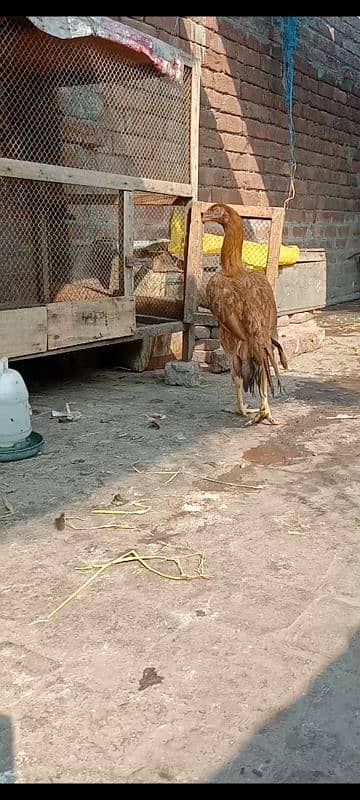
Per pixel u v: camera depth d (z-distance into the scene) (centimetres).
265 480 350
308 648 208
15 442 380
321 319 1030
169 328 613
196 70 598
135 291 652
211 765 163
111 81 532
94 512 308
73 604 232
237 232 459
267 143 984
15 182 475
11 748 168
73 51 478
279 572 254
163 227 648
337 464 376
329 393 550
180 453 393
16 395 376
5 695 188
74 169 484
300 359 700
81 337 521
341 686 191
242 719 178
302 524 296
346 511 311
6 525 294
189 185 609
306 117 1092
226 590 241
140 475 357
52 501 321
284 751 167
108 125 559
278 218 623
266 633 215
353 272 1340
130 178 537
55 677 195
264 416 455
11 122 509
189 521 299
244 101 915
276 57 972
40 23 395
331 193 1212
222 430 441
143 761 164
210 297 451
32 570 254
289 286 711
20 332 470
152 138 579
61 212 523
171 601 234
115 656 204
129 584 245
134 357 634
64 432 434
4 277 517
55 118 537
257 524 296
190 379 573
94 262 552
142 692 188
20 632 216
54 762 164
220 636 214
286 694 188
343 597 237
